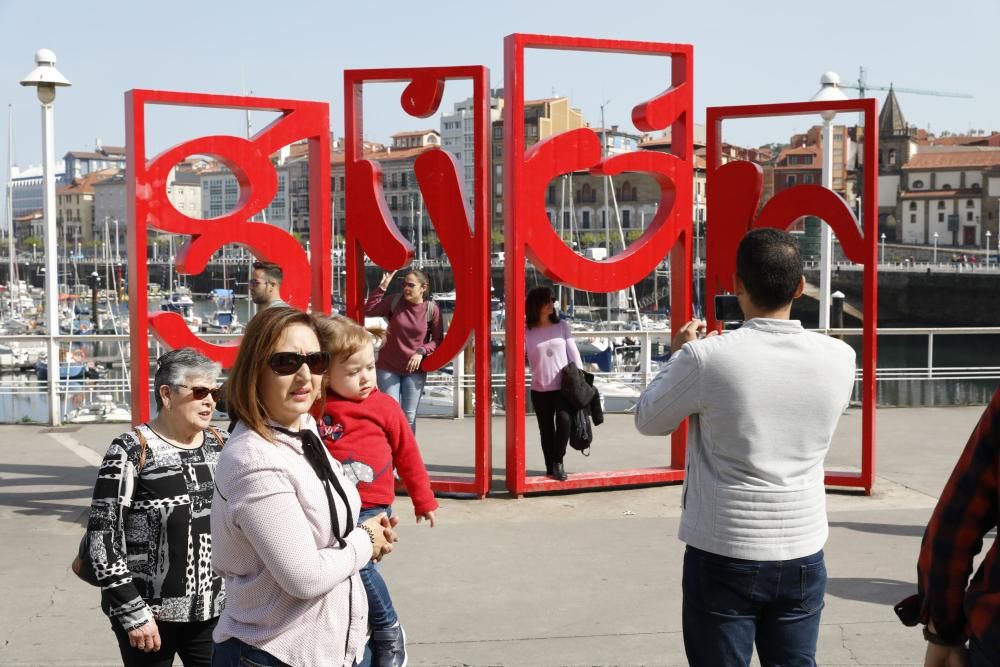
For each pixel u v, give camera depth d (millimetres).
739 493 2768
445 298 55562
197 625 3047
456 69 6836
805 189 7137
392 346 7125
